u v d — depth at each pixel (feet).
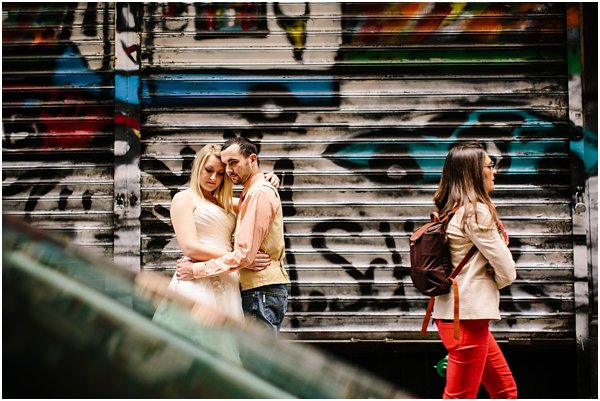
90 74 17.12
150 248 16.93
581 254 16.57
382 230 16.89
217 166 12.60
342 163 16.98
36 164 17.15
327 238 16.89
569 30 16.70
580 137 16.66
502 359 12.54
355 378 4.17
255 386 3.51
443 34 16.94
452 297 11.60
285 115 17.01
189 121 17.02
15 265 3.42
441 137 16.97
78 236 17.07
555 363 16.98
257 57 16.99
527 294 16.70
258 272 12.37
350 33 16.97
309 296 16.79
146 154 17.01
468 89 16.94
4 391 3.07
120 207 16.90
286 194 16.96
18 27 17.16
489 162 11.87
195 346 3.59
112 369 3.21
